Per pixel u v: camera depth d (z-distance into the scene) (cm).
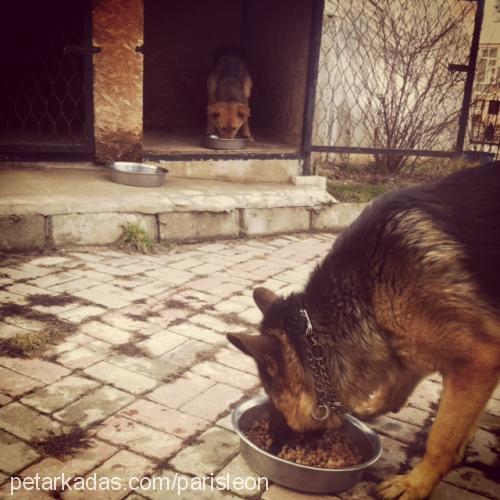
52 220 248
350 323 122
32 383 156
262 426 134
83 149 305
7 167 298
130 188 284
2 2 379
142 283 226
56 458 127
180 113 460
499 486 130
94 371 164
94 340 180
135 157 314
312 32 330
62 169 305
